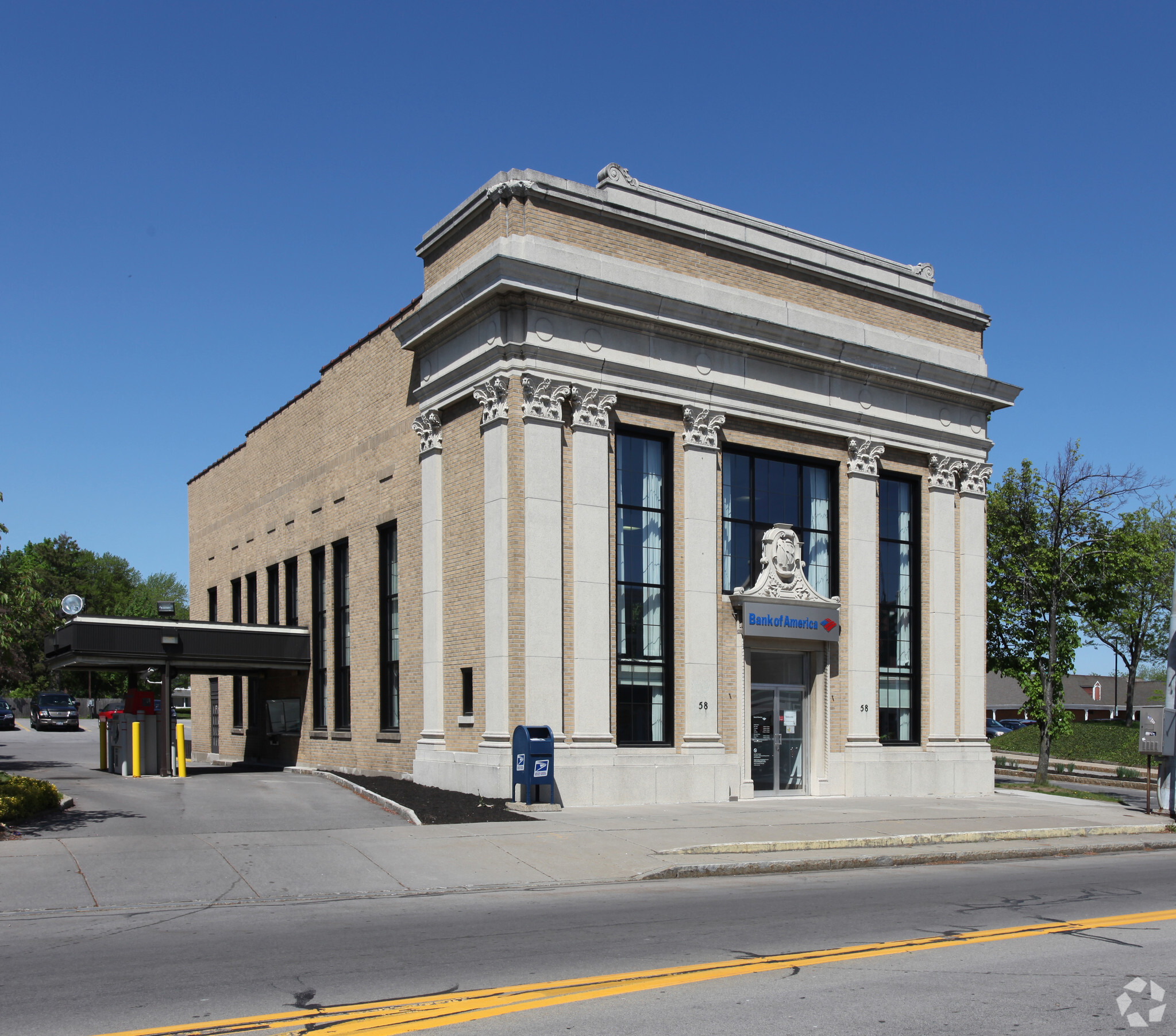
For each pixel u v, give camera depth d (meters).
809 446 24.89
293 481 32.47
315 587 31.03
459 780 21.22
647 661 22.03
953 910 11.55
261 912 11.24
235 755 37.19
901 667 26.45
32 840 14.54
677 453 22.62
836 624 24.56
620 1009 7.36
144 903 11.58
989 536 35.53
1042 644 34.16
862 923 10.67
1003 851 17.27
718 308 22.92
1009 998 7.73
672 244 22.95
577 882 13.54
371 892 12.54
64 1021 7.05
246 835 15.37
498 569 20.50
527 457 20.48
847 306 25.91
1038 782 33.28
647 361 22.08
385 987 7.94
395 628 26.28
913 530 26.98
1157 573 43.78
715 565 22.66
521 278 20.50
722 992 7.81
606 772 20.59
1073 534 34.38
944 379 27.02
